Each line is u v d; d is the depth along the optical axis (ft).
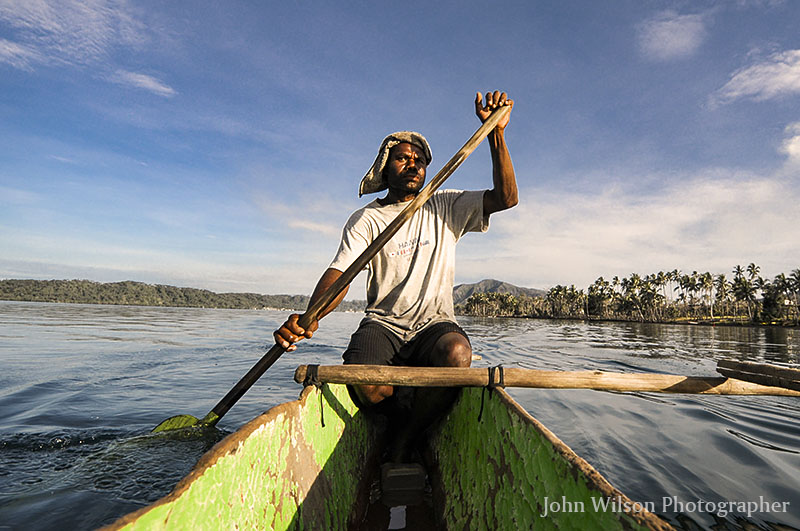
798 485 7.68
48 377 17.69
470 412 6.32
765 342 73.72
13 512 6.17
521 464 4.32
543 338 57.11
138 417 11.48
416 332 7.61
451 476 6.45
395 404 8.04
